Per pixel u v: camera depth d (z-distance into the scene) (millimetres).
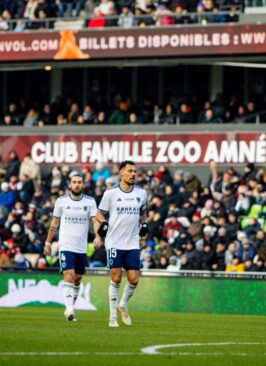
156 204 67438
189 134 75375
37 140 79312
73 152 78438
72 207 40125
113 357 25531
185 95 77438
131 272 37281
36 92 85938
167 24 75562
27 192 73250
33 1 80375
